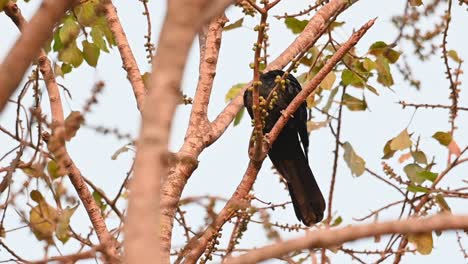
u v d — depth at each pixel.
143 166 4.47
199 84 10.66
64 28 10.11
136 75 10.48
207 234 8.66
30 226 7.97
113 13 10.91
